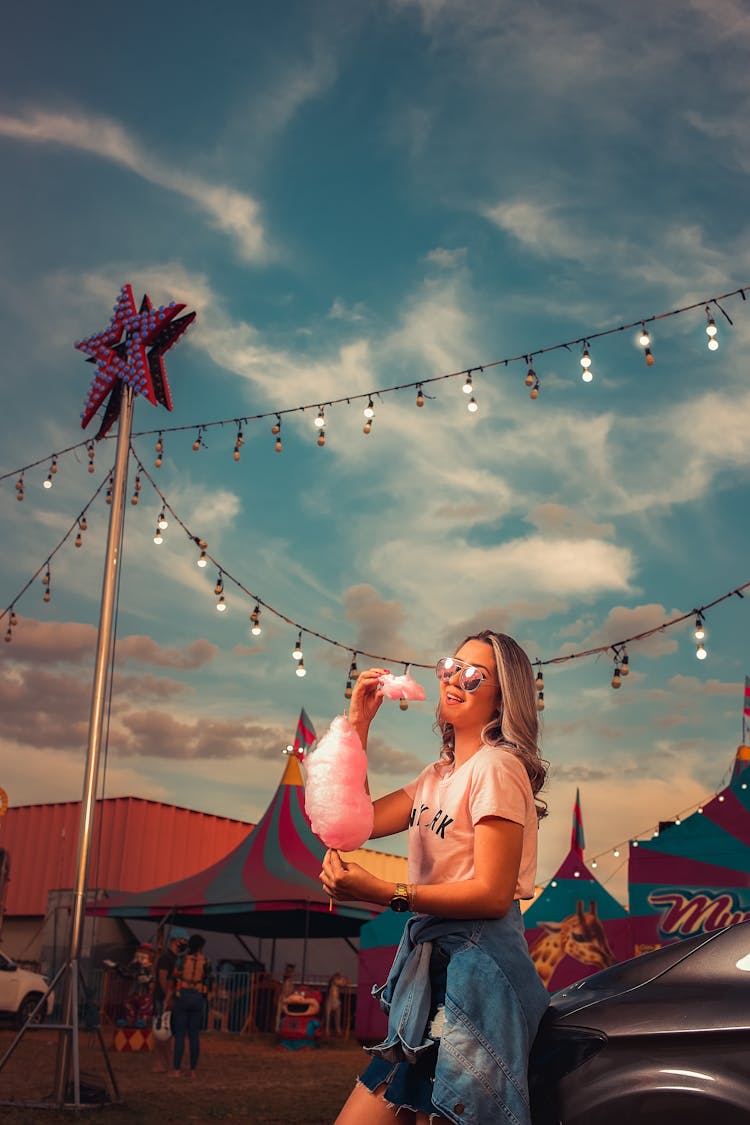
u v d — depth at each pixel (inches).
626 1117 86.7
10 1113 296.5
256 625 390.6
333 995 737.0
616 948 529.0
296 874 699.4
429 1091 88.5
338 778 91.7
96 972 768.9
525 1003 90.4
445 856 95.7
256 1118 313.3
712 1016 88.0
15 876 1036.5
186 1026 431.5
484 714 101.2
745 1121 82.5
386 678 100.8
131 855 988.6
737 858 514.9
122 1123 290.7
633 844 542.9
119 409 370.3
